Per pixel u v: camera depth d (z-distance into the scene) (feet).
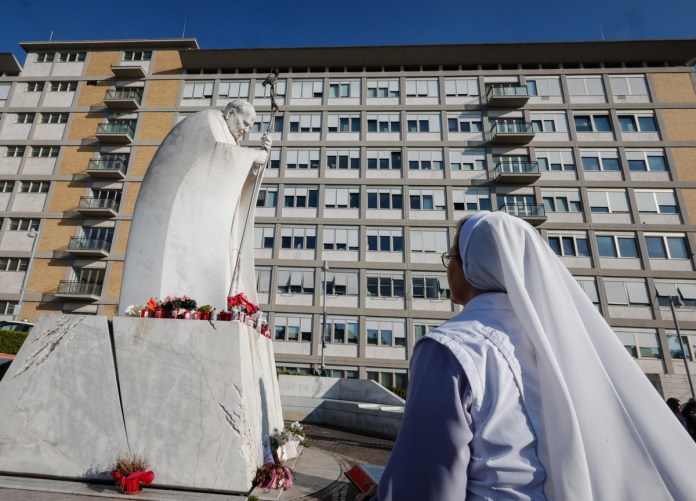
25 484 14.11
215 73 113.19
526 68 108.17
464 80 106.52
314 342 89.56
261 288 93.81
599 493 2.68
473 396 2.81
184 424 15.34
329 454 26.30
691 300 87.40
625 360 3.16
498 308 3.45
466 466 2.65
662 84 101.81
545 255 3.56
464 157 100.99
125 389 15.83
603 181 96.43
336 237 96.73
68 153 106.83
